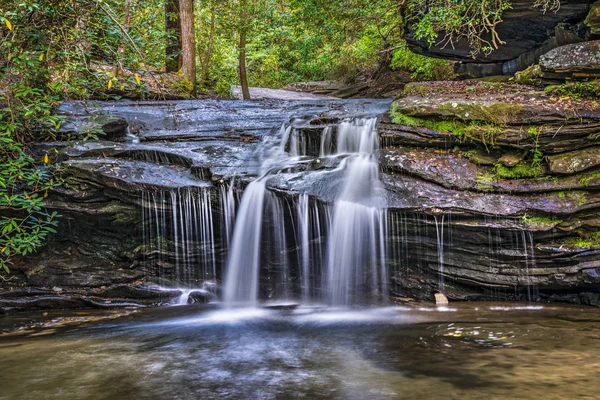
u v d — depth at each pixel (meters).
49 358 4.44
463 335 4.84
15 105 7.01
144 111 9.38
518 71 9.18
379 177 6.93
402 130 7.30
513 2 7.92
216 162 7.49
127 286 7.00
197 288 7.17
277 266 6.98
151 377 3.89
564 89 7.21
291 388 3.58
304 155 8.17
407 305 6.41
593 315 5.55
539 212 6.14
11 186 6.81
